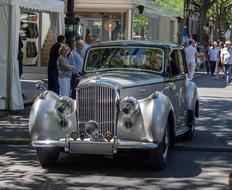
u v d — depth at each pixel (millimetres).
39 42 25453
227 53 29203
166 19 38094
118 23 29703
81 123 9078
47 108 9281
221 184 8570
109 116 8969
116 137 8914
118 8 25938
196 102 12602
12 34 15445
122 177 8984
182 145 11367
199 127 14195
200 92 24234
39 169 9539
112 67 10664
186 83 11867
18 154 10750
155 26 38125
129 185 8469
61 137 9156
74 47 17703
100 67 10727
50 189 8227
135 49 10711
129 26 26297
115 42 10938
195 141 12086
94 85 8992
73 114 9109
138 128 8891
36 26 26000
